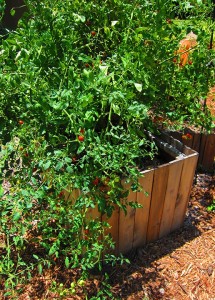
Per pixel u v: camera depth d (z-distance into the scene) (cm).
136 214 186
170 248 205
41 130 152
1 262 159
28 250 196
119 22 193
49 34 165
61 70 166
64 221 163
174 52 213
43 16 170
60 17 172
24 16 179
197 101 237
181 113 226
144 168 192
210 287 183
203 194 246
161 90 210
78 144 161
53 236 177
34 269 187
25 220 166
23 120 153
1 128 157
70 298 174
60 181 144
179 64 222
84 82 144
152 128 203
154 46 190
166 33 183
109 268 190
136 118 159
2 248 196
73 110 141
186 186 199
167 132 241
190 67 216
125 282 183
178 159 185
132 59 176
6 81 145
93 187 155
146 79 168
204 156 267
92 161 156
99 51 206
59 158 147
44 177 156
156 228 204
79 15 175
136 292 179
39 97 142
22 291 176
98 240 170
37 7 170
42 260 172
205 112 238
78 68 181
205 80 222
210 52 214
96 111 155
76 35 190
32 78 145
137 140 158
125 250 199
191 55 217
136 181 160
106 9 190
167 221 207
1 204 156
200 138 256
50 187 153
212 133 254
